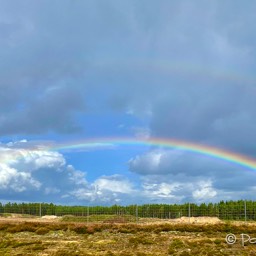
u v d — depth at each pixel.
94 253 38.62
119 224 56.25
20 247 42.66
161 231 51.16
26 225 54.81
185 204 72.12
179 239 45.22
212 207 70.94
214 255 36.88
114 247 41.88
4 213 81.44
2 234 51.25
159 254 37.97
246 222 60.03
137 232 50.81
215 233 49.56
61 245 43.19
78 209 75.19
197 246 41.31
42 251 40.16
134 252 39.06
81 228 52.22
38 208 80.44
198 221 62.69
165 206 72.31
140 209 73.00
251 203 67.25
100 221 65.19
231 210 68.25
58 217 74.56
